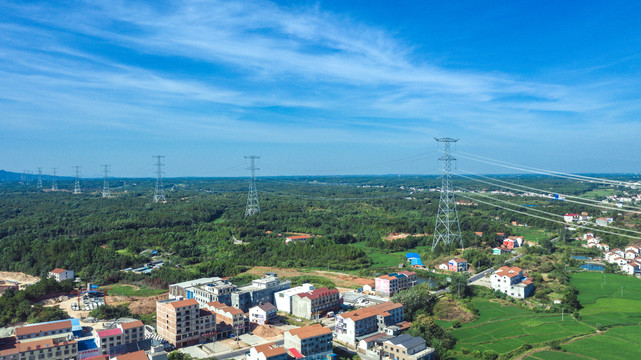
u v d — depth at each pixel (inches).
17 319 6501.0
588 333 5826.8
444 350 5300.2
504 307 7135.8
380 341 5595.5
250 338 6122.1
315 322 6712.6
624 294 7706.7
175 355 5118.1
